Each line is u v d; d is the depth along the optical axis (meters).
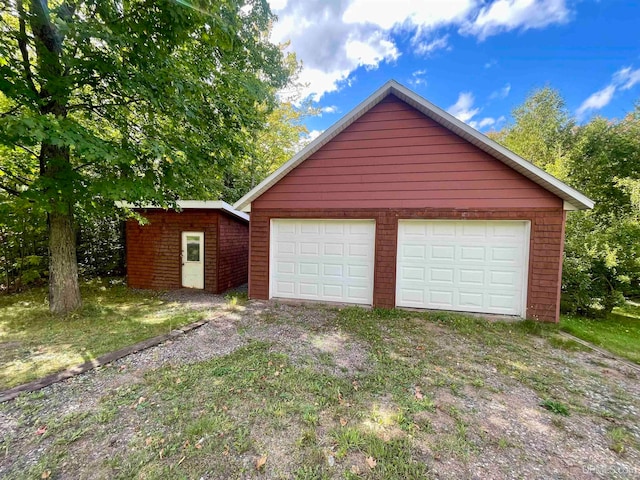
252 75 6.75
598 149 10.95
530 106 16.36
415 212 6.20
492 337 4.76
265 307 6.53
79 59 4.20
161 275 8.98
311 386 3.05
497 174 5.75
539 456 2.14
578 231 7.44
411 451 2.14
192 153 5.96
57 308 5.79
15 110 4.48
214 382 3.13
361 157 6.49
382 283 6.44
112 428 2.37
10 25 4.71
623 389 3.21
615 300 6.65
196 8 4.30
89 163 5.73
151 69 4.70
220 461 2.03
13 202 6.02
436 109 5.79
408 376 3.35
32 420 2.48
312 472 1.94
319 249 6.99
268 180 6.85
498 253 5.88
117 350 3.99
